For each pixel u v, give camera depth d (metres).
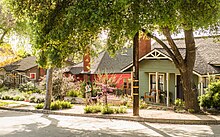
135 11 8.33
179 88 21.00
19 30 22.80
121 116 14.37
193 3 8.72
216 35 15.31
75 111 16.91
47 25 9.69
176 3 8.19
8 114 16.89
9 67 41.50
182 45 23.89
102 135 10.24
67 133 10.66
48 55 10.75
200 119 13.12
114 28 8.71
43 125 12.59
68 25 8.65
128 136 10.02
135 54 14.37
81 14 8.13
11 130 11.35
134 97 14.34
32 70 40.28
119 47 14.93
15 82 36.66
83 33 10.16
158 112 15.61
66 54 11.19
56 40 9.48
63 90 23.53
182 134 10.34
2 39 24.23
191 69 15.70
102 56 32.31
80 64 34.78
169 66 20.42
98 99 19.38
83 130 11.27
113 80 25.39
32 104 21.55
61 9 9.33
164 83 21.75
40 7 9.83
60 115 16.31
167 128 11.67
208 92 16.08
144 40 23.50
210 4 8.72
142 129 11.46
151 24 9.34
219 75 19.94
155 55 20.50
